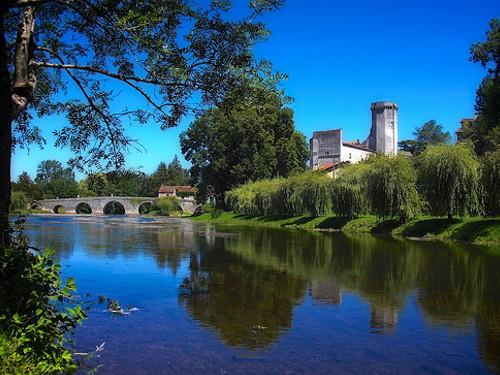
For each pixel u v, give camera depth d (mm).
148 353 9406
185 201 117312
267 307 13461
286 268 20938
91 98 9922
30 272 6266
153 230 49594
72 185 139625
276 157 81625
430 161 35875
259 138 79312
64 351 6039
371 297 14859
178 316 12375
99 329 11086
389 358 9289
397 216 42812
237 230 49812
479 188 34469
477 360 9227
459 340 10484
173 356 9242
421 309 13328
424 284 17109
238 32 8391
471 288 16375
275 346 9961
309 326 11516
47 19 9602
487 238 32156
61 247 30094
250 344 10070
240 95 8773
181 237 39156
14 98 7492
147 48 8062
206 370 8516
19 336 5605
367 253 26812
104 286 16516
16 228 7109
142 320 11938
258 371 8523
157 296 14875
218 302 14086
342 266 21594
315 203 53719
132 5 7902
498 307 13602
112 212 130750
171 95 8867
